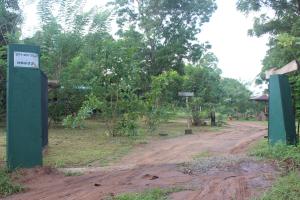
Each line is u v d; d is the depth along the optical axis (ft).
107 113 57.77
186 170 30.22
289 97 40.52
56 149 43.11
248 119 140.36
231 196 22.36
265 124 105.19
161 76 72.08
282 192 21.90
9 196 23.90
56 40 77.66
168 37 104.32
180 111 103.19
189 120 83.15
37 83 30.83
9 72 30.25
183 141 53.57
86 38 81.20
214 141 53.57
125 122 57.41
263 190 23.39
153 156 39.52
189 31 104.27
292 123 40.22
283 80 40.47
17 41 75.92
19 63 30.35
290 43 49.44
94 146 46.34
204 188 24.39
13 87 30.22
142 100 63.05
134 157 38.93
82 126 67.41
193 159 35.73
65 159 36.52
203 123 91.76
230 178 27.09
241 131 74.54
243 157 34.58
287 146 36.50
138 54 98.32
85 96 64.44
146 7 104.32
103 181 27.14
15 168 29.78
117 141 51.70
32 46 30.71
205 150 43.50
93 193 23.81
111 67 57.77
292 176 25.39
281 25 86.38
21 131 30.27
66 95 69.56
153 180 27.12
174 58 103.35
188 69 103.96
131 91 58.54
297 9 85.05
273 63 83.97
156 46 103.19
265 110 139.74
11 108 30.14
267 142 44.75
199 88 104.01
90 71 59.00
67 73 69.72
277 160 32.96
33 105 30.68
